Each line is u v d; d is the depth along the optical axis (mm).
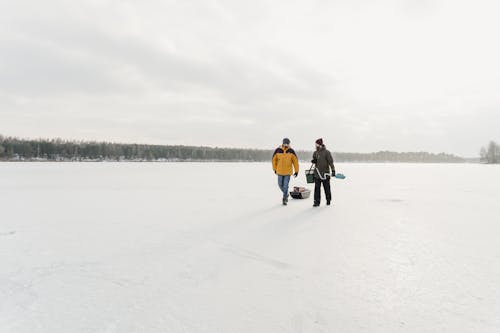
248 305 2779
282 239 5090
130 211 7855
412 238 5125
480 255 4211
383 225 6137
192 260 4043
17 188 13625
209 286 3207
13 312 2646
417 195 11500
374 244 4770
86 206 8680
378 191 13023
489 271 3604
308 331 2350
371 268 3719
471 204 9102
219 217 7031
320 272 3600
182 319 2529
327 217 6977
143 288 3156
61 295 2986
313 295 2982
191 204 9070
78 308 2721
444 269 3678
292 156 8727
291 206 8664
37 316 2578
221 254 4297
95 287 3180
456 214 7371
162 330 2361
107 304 2799
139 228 5922
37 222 6473
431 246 4648
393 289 3111
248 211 7832
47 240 5023
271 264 3887
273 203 9289
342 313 2627
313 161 8641
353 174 30875
